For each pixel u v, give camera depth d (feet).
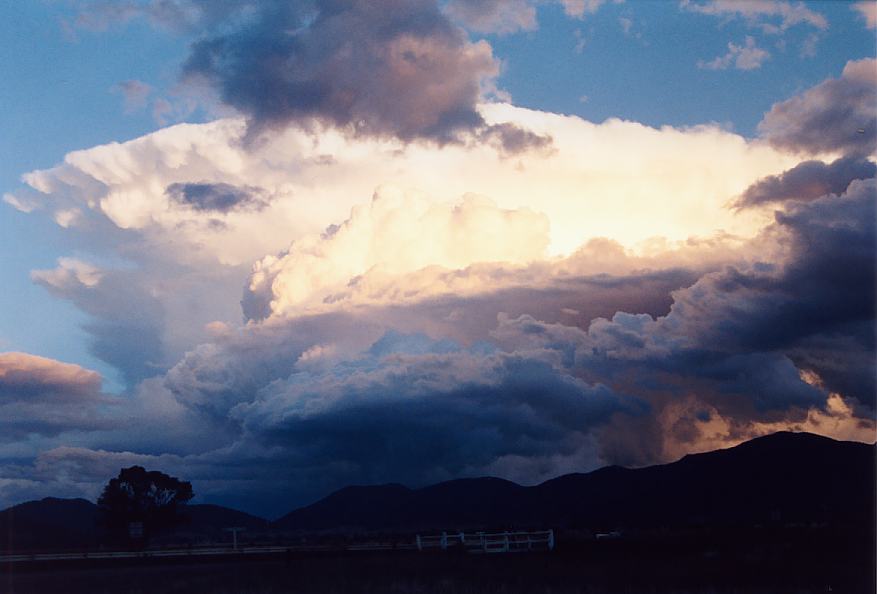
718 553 156.97
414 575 133.18
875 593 108.88
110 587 130.11
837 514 256.52
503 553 187.62
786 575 120.67
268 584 125.49
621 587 113.70
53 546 281.54
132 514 291.58
